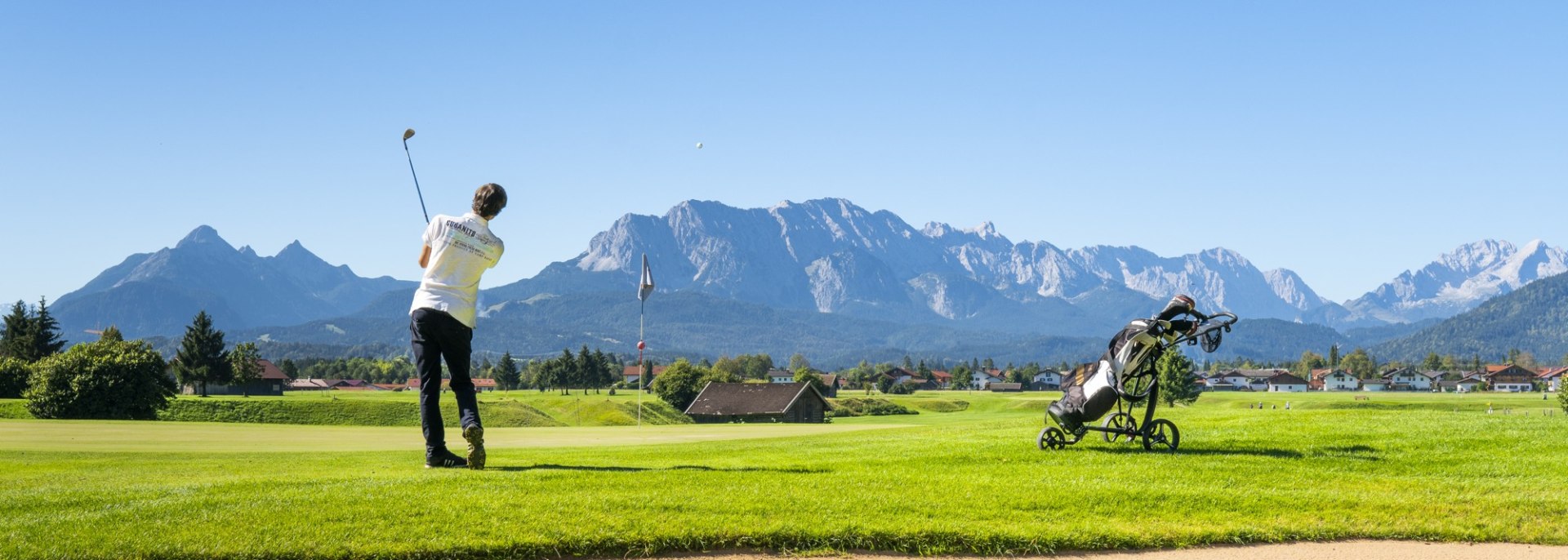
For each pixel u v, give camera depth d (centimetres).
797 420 11062
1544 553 1176
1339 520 1269
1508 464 1644
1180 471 1571
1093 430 1905
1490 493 1418
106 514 1117
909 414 15388
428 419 1481
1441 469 1611
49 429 4653
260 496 1218
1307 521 1261
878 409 15438
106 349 8294
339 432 4503
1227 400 18738
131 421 5731
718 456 1933
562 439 3606
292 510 1141
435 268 1433
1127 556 1155
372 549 1024
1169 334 1727
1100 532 1182
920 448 1909
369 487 1276
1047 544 1153
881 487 1357
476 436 1456
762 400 11125
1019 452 1762
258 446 3334
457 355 1455
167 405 8394
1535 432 1967
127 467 1872
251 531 1062
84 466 1895
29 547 994
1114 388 1758
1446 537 1230
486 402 10919
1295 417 2389
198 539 1032
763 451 2072
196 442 3612
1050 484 1417
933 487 1370
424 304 1426
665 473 1441
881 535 1136
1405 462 1658
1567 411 8056
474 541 1053
